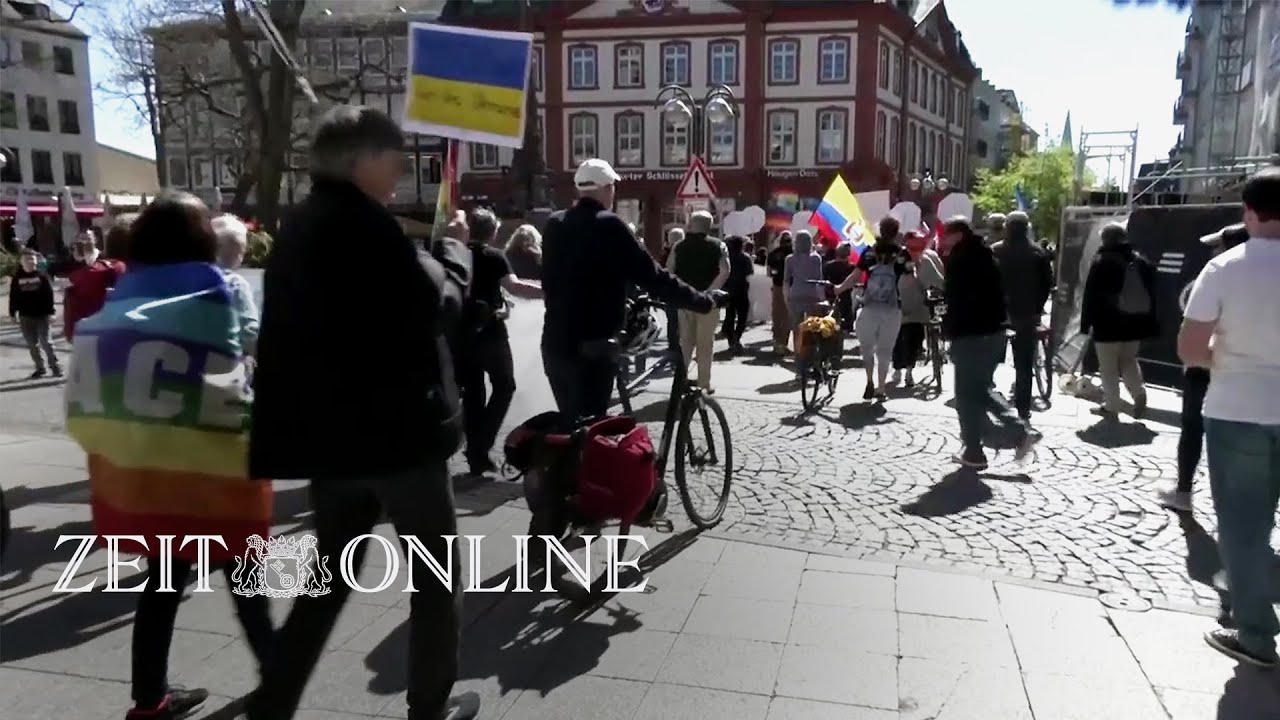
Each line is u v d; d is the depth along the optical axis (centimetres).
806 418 896
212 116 3381
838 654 390
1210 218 988
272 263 266
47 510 559
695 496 576
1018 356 834
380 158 265
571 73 4541
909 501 614
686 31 4450
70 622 407
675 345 945
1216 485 386
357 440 260
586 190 491
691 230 970
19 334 1703
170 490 309
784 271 1239
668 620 423
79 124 5538
